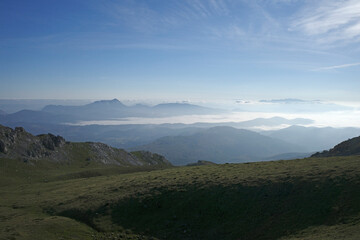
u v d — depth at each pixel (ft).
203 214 149.89
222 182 178.40
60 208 181.68
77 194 213.46
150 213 159.33
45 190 272.51
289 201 140.97
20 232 134.62
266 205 143.23
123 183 220.43
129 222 152.76
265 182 165.17
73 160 606.96
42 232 136.15
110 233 142.00
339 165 173.17
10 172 431.43
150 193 180.86
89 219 159.63
